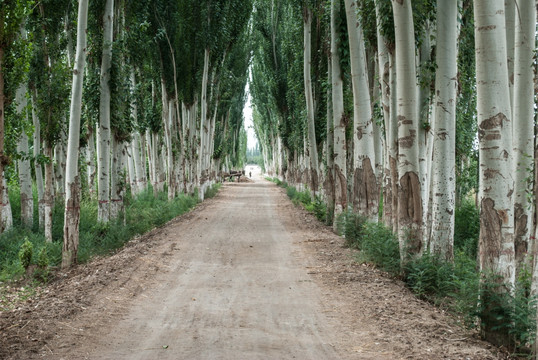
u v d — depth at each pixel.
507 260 5.67
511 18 8.70
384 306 6.89
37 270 10.01
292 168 49.59
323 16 17.38
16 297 8.02
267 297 7.76
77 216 11.32
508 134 5.74
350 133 18.39
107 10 14.88
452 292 7.76
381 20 10.23
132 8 18.88
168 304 7.27
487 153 5.74
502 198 5.70
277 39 37.00
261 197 37.84
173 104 31.98
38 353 4.93
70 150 11.21
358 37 12.91
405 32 8.36
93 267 10.32
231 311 6.89
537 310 4.42
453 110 8.60
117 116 16.08
